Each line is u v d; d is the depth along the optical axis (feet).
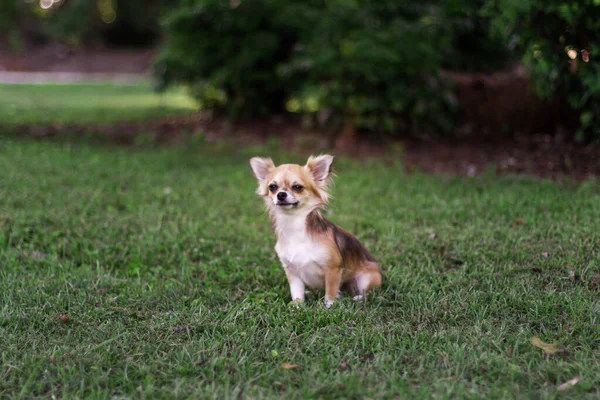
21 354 11.62
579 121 32.09
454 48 38.29
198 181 26.96
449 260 17.28
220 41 40.50
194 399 9.97
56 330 12.84
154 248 18.52
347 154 32.48
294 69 37.99
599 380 10.25
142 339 12.37
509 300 13.96
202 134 37.68
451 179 26.30
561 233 18.34
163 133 39.65
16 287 15.08
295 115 43.62
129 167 29.04
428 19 34.91
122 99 64.08
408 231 19.76
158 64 41.86
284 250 14.29
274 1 38.83
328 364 11.12
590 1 23.70
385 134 35.65
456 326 12.87
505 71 40.14
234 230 20.35
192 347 11.84
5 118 42.39
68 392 10.28
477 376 10.58
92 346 11.94
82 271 16.44
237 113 43.01
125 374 10.69
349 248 14.73
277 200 13.55
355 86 34.94
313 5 39.73
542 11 25.46
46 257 17.61
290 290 15.37
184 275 16.39
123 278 16.29
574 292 14.25
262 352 11.76
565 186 23.80
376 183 26.20
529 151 30.71
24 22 98.43
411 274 16.11
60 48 112.37
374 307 14.10
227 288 15.53
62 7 105.29
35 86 77.66
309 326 12.85
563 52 26.23
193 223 20.94
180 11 39.91
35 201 22.66
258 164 15.05
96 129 39.65
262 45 39.34
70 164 28.73
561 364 10.77
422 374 10.82
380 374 10.85
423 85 34.47
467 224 20.03
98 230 19.95
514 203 21.85
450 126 34.27
